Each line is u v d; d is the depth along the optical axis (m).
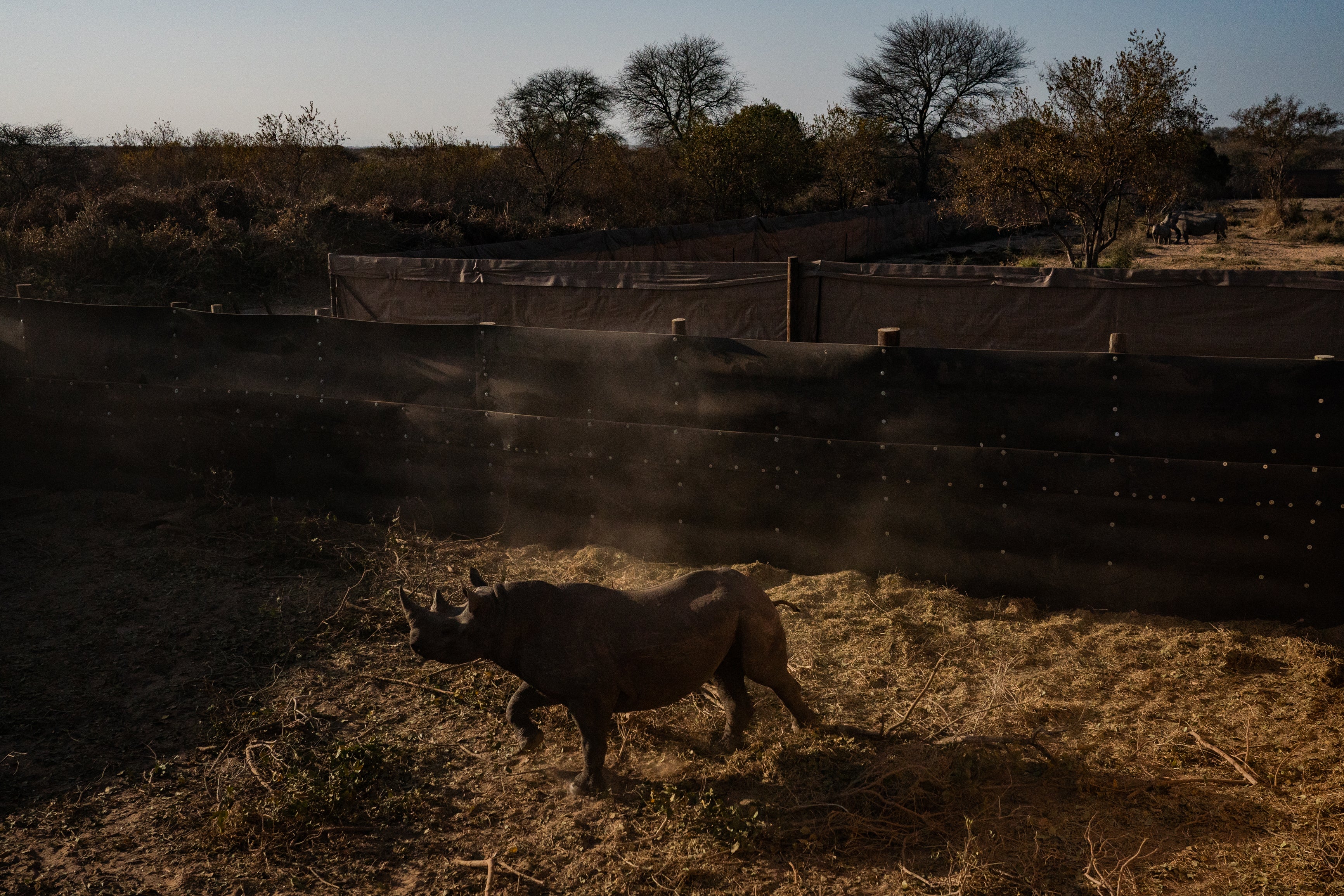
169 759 4.82
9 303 8.81
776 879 3.86
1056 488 6.24
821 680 5.51
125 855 4.10
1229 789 4.36
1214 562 5.98
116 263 20.09
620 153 42.38
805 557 6.99
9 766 4.75
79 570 7.20
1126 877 3.74
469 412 7.71
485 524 7.88
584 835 4.17
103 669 5.74
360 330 7.87
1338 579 5.73
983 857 3.91
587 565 7.18
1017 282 8.79
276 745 4.88
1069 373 6.06
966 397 6.34
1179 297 8.35
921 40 54.97
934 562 6.65
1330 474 5.64
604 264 10.48
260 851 4.09
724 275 9.97
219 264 20.95
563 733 5.01
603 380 7.25
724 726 5.02
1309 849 3.88
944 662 5.68
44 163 27.58
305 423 8.20
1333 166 74.31
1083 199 22.39
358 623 6.35
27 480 9.11
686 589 4.55
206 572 7.16
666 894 3.79
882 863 3.94
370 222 25.72
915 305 9.14
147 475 8.74
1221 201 60.69
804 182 42.38
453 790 4.54
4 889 3.86
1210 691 5.25
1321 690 5.15
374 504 8.15
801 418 6.77
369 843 4.16
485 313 11.19
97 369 8.69
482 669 5.74
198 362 8.40
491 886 3.84
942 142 56.09
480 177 37.66
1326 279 7.84
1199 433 5.86
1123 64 21.11
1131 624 6.07
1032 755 4.69
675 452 7.16
